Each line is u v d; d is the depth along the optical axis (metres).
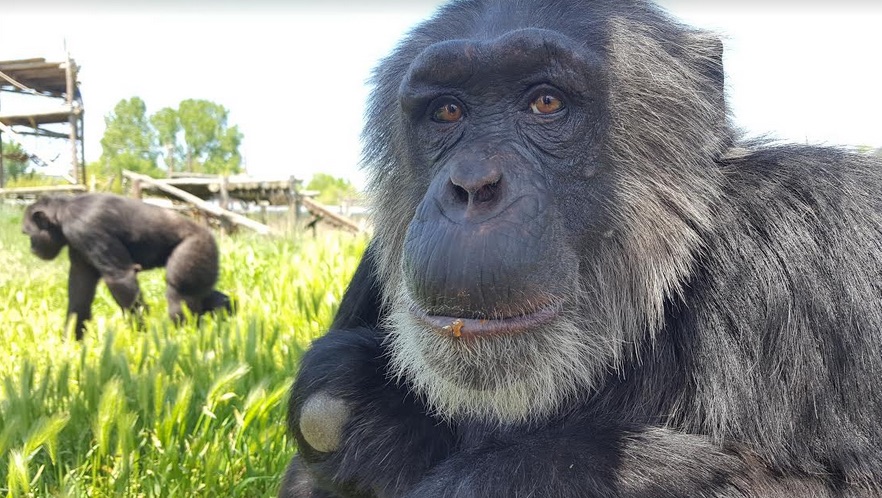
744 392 0.41
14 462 0.61
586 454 0.38
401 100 0.45
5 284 2.18
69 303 1.78
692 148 0.46
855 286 0.41
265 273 2.00
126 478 0.63
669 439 0.39
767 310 0.41
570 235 0.43
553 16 0.45
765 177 0.45
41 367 0.98
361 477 0.45
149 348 0.98
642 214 0.44
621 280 0.44
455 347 0.39
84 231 1.75
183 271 1.76
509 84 0.42
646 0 0.50
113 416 0.66
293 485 0.53
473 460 0.39
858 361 0.41
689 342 0.43
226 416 0.77
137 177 4.15
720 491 0.37
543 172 0.42
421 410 0.47
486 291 0.38
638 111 0.45
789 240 0.42
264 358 0.89
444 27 0.48
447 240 0.38
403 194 0.49
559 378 0.41
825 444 0.40
